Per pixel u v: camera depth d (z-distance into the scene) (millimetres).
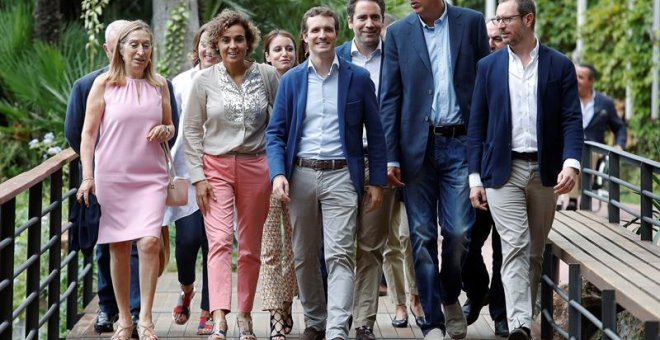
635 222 9055
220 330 7598
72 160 9023
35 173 7637
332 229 7465
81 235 7621
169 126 7746
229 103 7691
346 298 7418
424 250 7723
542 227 7703
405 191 7805
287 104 7516
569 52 24547
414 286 8641
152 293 7660
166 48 13641
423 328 7746
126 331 7832
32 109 15031
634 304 6098
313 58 7488
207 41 7820
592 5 24250
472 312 8562
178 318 8586
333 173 7449
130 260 8094
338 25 7527
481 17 7852
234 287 10398
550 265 8227
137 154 7598
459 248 7711
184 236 8234
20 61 14570
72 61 14758
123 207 7613
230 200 7754
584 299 8367
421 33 7781
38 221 7797
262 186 7805
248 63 7863
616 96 22156
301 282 7777
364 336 7785
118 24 7738
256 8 14641
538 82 7473
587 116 13984
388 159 7801
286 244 8141
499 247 8359
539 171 7500
